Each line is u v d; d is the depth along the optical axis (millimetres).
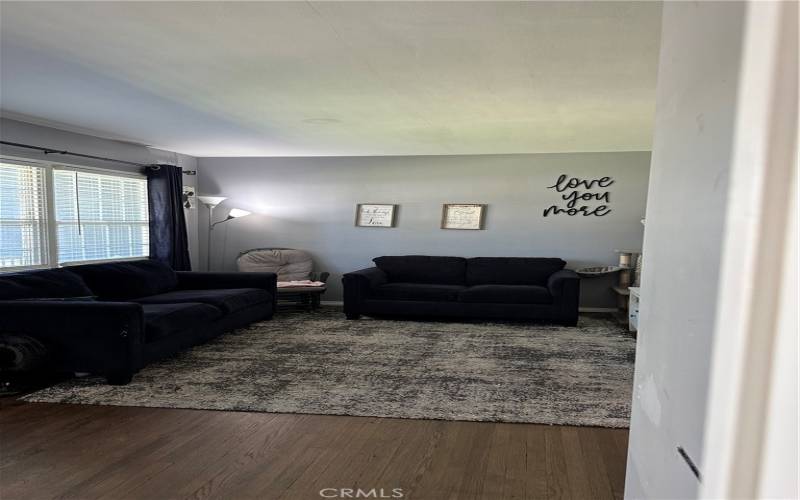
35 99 3340
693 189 616
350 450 2395
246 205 6594
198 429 2621
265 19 1991
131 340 3256
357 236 6379
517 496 2008
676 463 649
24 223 4160
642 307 857
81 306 3252
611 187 5688
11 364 3123
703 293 568
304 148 5645
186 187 6391
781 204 435
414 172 6188
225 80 2854
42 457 2311
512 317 5148
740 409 471
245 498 1984
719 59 546
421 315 5371
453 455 2344
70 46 2309
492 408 2887
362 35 2150
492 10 1881
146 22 2027
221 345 4289
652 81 2783
